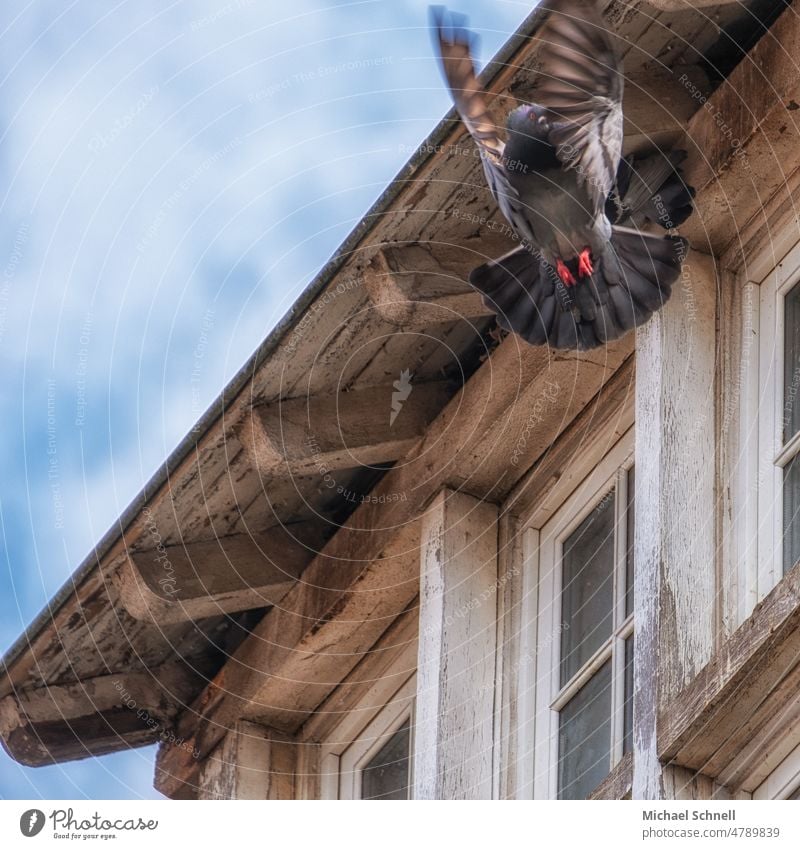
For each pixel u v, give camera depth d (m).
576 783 26.97
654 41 26.00
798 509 25.19
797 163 26.02
